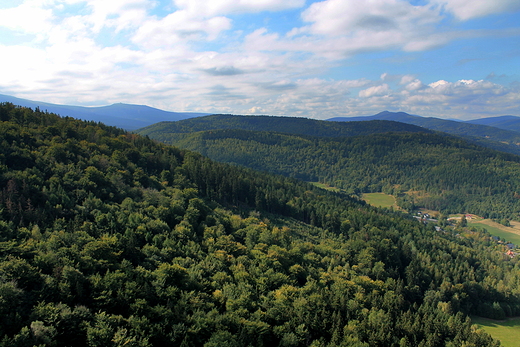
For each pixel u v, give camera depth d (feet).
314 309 269.03
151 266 266.77
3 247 221.05
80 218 316.19
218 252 328.90
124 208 369.09
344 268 390.01
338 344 239.50
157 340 193.26
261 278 295.89
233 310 238.89
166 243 312.09
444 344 285.23
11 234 256.73
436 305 382.83
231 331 218.18
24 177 341.62
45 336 159.94
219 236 378.73
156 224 341.41
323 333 251.80
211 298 247.29
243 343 207.92
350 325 257.55
